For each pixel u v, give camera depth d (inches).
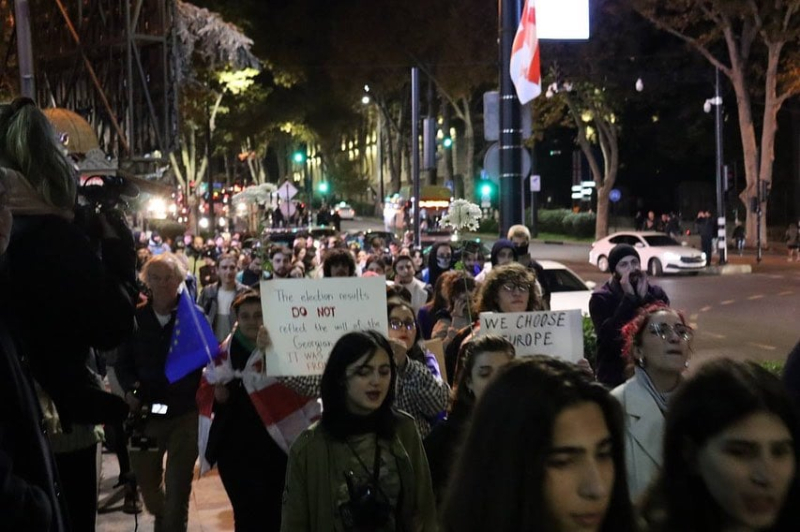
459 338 281.1
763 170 1831.9
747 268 1465.3
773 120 1792.6
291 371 233.3
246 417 246.8
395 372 184.5
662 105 2214.6
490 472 88.7
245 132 2368.4
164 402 279.1
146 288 298.8
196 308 266.2
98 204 167.2
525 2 469.4
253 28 1984.5
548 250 2138.3
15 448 112.5
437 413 235.1
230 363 248.1
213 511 341.1
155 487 286.7
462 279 320.2
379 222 3238.2
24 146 141.9
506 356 189.9
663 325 184.2
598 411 89.4
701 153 2397.9
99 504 339.9
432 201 1784.0
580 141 2178.9
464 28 2062.0
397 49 2145.7
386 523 176.4
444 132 2568.9
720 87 1777.8
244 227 1403.8
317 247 943.0
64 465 192.1
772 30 1697.8
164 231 732.0
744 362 107.0
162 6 567.8
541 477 87.2
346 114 2792.8
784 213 2294.5
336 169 3430.1
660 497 105.7
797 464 101.7
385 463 180.2
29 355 145.2
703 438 102.5
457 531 90.0
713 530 103.8
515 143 483.2
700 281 1289.4
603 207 2190.0
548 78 1951.3
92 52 567.2
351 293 235.5
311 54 2217.0
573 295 669.3
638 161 2642.7
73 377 149.0
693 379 106.0
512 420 88.4
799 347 162.7
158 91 572.4
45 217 142.7
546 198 3051.2
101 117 567.5
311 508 180.4
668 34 1948.8
